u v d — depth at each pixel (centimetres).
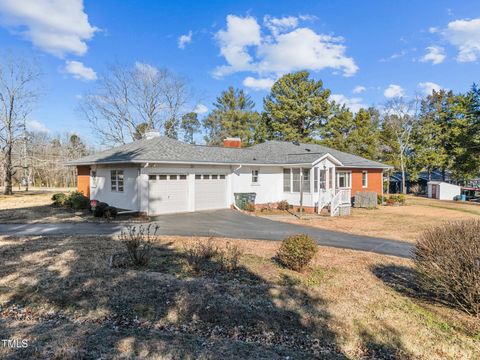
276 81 4088
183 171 1831
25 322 503
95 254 867
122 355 409
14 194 3192
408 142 4081
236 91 5094
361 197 2409
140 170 1662
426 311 579
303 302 596
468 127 3238
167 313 539
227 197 2042
